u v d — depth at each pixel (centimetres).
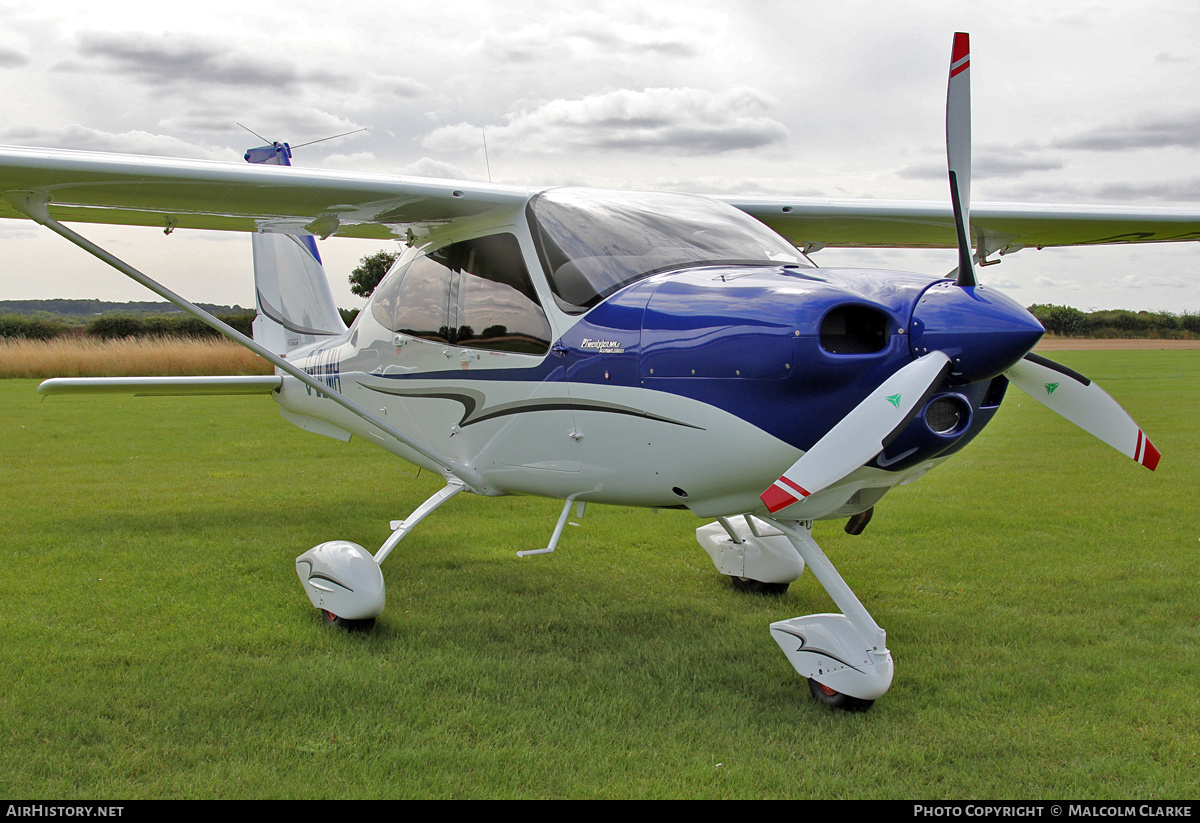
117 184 344
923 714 292
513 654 343
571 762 254
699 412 292
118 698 288
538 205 367
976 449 982
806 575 472
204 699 288
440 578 455
